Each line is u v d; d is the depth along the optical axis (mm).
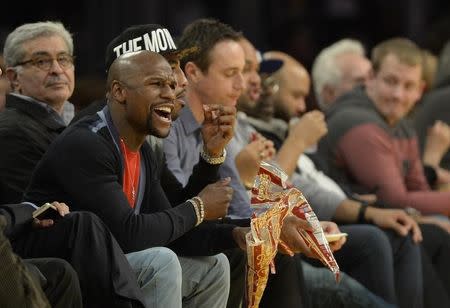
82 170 10125
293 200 11102
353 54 18016
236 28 21766
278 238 10891
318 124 14086
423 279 14500
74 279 9539
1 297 9055
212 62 12703
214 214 10656
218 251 11055
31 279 9172
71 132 10289
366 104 16141
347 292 13852
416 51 16156
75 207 10156
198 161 11680
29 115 11570
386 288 13805
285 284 12031
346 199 14547
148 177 10836
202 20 12953
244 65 13023
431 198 15805
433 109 18047
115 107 10445
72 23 20688
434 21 23109
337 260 13945
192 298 11109
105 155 10211
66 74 12016
